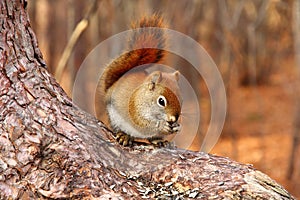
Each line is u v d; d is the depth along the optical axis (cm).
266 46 2861
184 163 898
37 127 849
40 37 2288
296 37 2042
